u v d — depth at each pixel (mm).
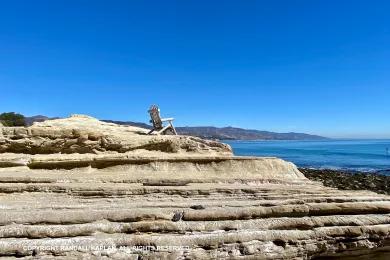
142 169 18469
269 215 12289
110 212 11695
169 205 12883
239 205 12898
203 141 21016
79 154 19406
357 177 37031
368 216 12656
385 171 47312
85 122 23547
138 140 20312
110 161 18438
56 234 10648
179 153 20297
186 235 10977
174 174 18125
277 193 15398
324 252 11695
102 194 14523
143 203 13156
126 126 24625
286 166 20047
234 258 10734
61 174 17219
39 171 17656
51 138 19500
